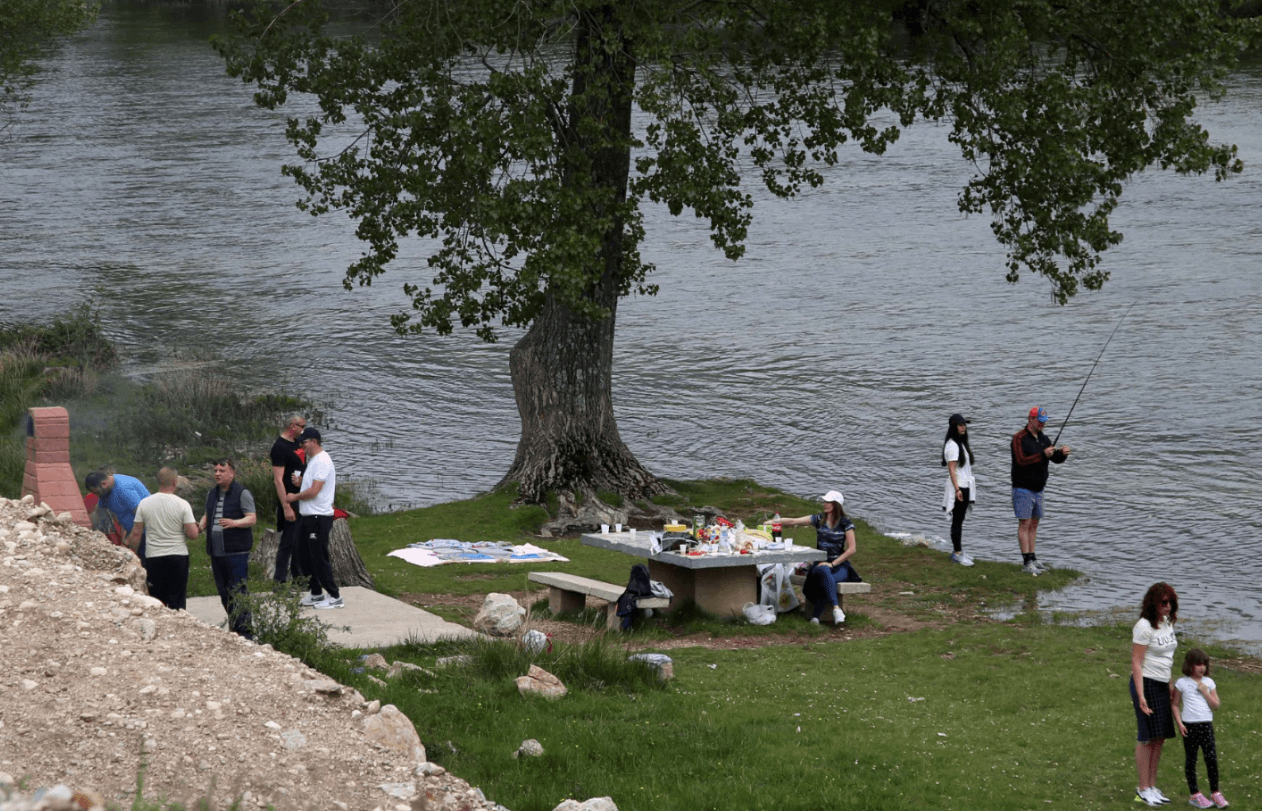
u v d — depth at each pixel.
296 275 59.88
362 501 28.92
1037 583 21.78
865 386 39.78
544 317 27.81
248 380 41.09
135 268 61.25
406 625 16.61
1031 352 43.31
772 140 27.09
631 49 25.39
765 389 39.84
